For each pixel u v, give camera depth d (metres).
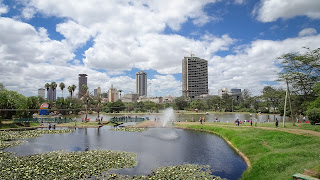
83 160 24.95
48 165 23.02
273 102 124.88
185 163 24.89
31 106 74.81
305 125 42.97
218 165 24.12
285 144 27.77
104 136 45.59
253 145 29.95
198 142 38.00
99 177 19.73
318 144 25.52
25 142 38.69
